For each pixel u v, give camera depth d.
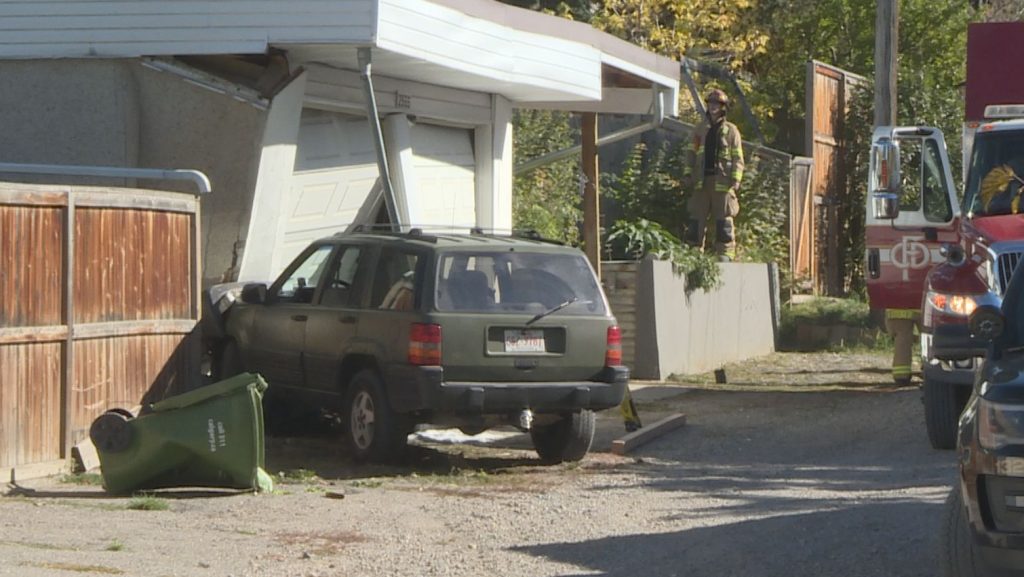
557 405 13.04
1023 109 16.02
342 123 17.22
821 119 29.80
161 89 15.40
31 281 11.80
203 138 15.39
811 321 26.38
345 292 13.62
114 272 12.79
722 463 13.88
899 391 19.27
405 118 17.66
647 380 20.86
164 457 11.52
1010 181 14.78
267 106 15.16
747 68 37.03
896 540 9.29
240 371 14.93
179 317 13.66
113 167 14.91
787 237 27.77
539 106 21.05
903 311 18.73
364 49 14.70
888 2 24.38
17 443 11.76
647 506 11.25
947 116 31.27
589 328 13.18
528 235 14.12
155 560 9.12
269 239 15.66
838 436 15.56
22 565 8.66
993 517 6.93
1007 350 7.63
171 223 13.52
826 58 36.62
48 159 15.51
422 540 10.00
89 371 12.50
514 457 14.23
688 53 33.47
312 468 13.20
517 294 12.99
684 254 22.33
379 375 13.09
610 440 15.29
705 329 22.70
